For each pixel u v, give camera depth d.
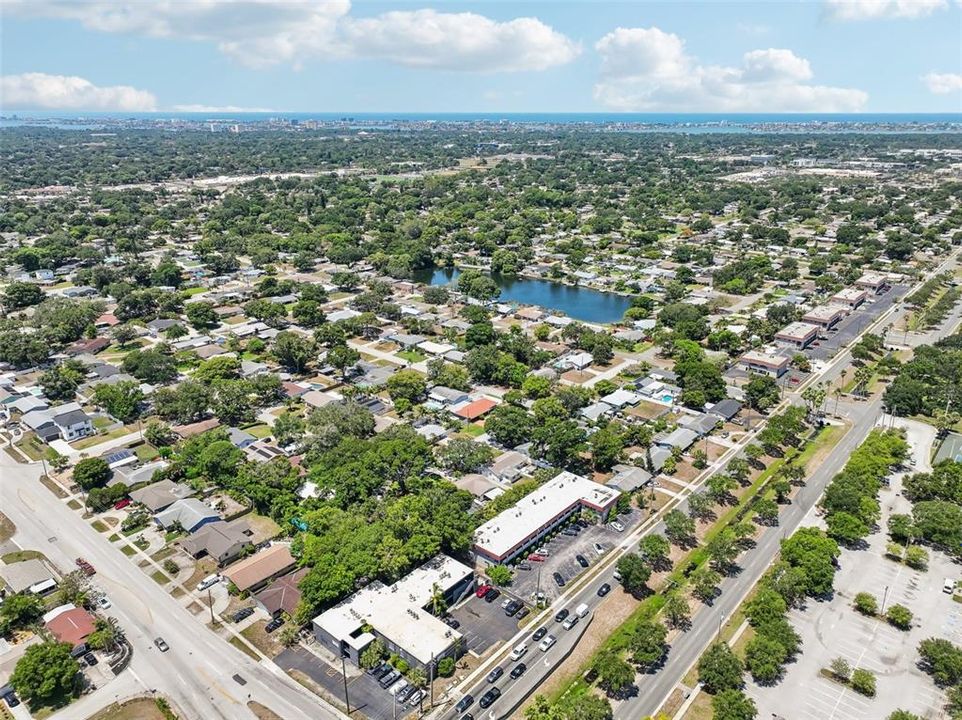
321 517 156.62
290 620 134.38
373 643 124.31
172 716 113.38
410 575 143.00
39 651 117.38
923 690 119.31
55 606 138.12
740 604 140.75
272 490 167.38
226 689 119.06
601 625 135.25
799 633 132.50
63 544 158.62
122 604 139.38
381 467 173.88
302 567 147.88
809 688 119.69
